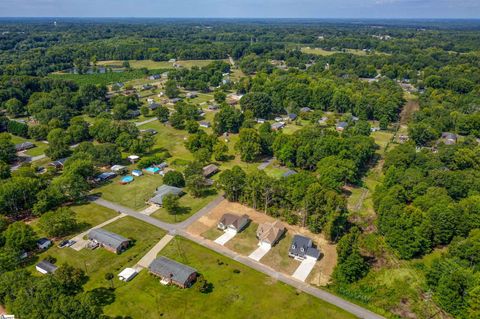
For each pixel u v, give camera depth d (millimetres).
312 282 68000
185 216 90188
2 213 87125
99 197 98750
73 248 75938
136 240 79500
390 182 98688
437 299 61906
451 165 111188
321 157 115312
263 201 93375
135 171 113688
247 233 83500
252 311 60438
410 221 76625
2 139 123312
